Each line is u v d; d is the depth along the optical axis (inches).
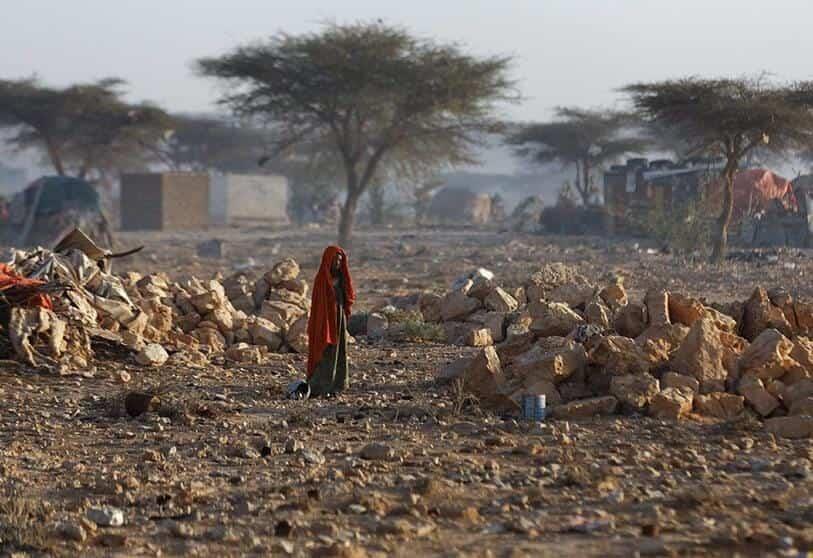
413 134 6953.7
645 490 1119.0
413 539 970.7
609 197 7357.3
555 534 972.6
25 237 6461.6
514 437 1414.9
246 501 1113.4
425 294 2775.6
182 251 6732.3
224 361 2178.9
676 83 5575.8
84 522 1025.5
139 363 2089.1
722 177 5674.2
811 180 6082.7
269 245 7303.2
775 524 983.6
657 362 1615.4
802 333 1947.6
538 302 2472.9
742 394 1537.9
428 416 1563.7
